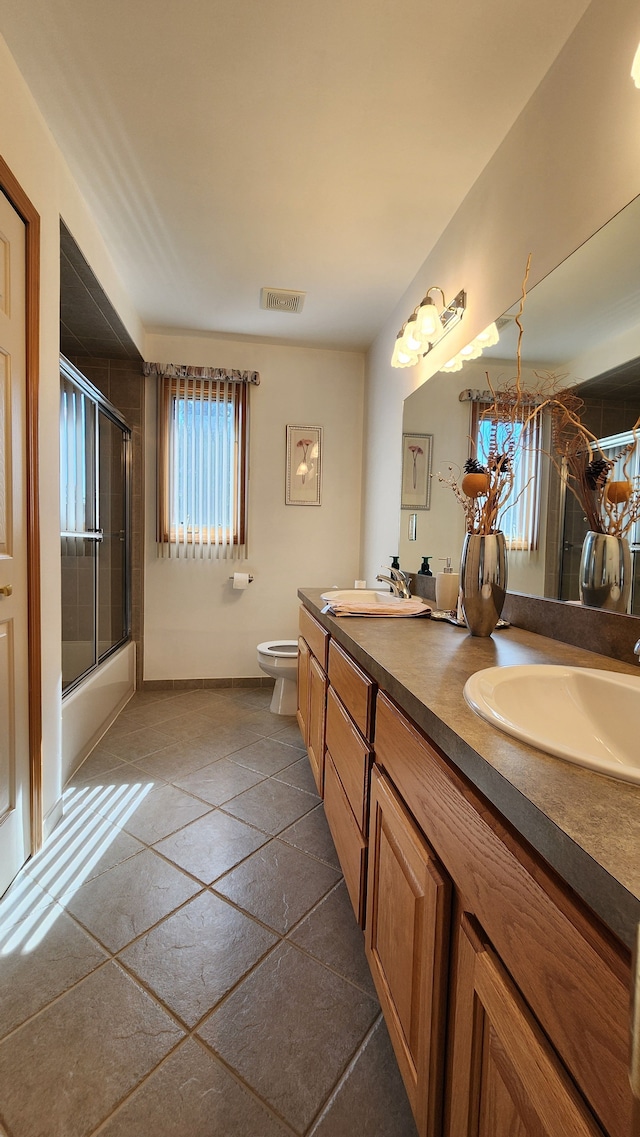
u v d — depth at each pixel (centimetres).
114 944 126
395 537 273
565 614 129
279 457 342
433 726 73
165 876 152
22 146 142
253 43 129
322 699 175
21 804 152
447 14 119
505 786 53
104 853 162
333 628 156
